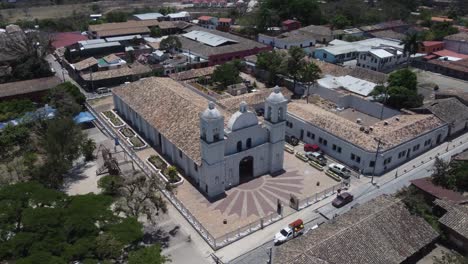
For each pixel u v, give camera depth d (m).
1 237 44.03
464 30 158.88
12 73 115.38
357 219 50.03
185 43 143.12
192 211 59.50
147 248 44.31
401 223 50.12
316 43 158.62
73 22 181.50
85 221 44.75
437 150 77.75
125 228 45.41
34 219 43.66
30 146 76.25
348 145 70.94
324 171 70.00
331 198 62.78
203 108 72.75
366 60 127.50
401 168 71.31
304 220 57.56
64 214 45.78
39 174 63.69
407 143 71.81
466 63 124.19
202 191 64.25
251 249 52.28
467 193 61.44
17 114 88.62
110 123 88.12
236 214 58.88
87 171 71.56
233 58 132.50
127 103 84.31
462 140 81.81
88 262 39.69
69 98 89.81
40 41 133.50
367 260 45.41
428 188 59.22
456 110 84.06
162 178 66.94
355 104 98.31
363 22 183.62
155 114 76.62
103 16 195.62
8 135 76.31
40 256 39.16
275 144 67.00
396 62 129.12
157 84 85.12
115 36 154.25
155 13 196.25
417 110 85.06
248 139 64.56
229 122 62.53
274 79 111.62
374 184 66.31
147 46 144.12
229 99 89.50
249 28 170.50
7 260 41.03
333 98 100.25
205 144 58.44
